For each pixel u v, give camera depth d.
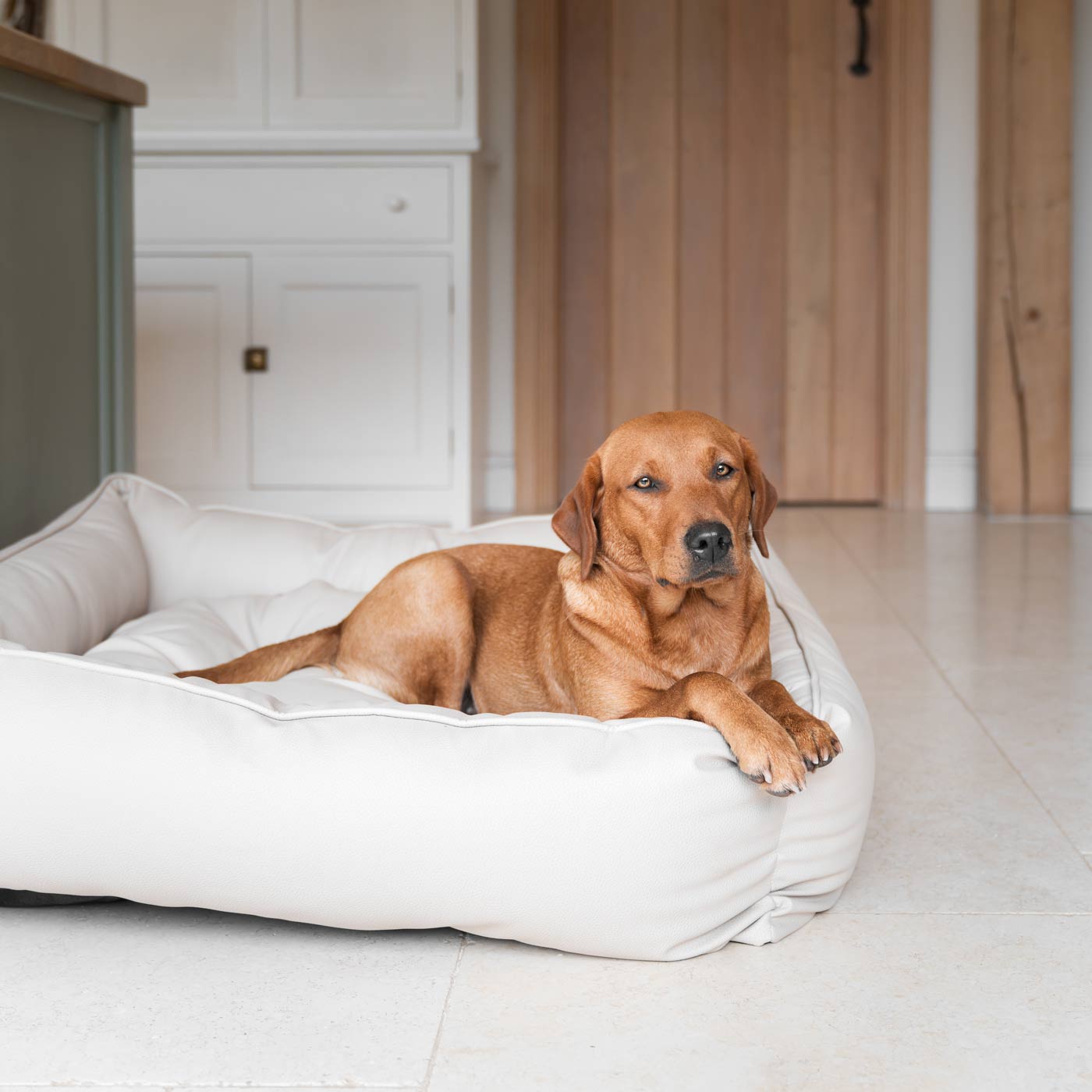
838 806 1.52
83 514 2.39
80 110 2.55
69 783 1.43
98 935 1.49
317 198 4.05
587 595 1.72
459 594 1.96
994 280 4.77
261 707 1.48
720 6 4.97
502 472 5.01
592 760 1.41
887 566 3.91
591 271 5.10
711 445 1.62
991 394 4.84
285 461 4.16
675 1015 1.31
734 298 5.11
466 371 4.10
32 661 1.50
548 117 4.85
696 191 5.06
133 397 2.79
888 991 1.36
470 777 1.40
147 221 4.08
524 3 4.79
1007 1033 1.27
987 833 1.82
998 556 4.06
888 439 5.08
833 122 5.02
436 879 1.40
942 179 4.96
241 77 4.07
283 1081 1.18
